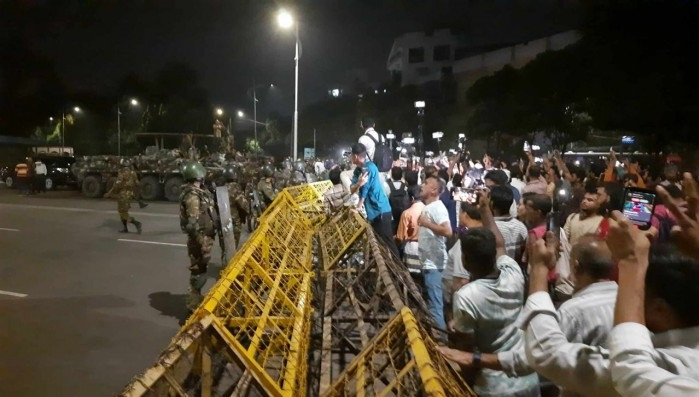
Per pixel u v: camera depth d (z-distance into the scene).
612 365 1.90
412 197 9.18
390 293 4.22
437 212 6.14
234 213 9.99
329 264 7.44
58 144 60.44
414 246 7.56
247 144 58.50
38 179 29.17
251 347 3.76
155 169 25.55
